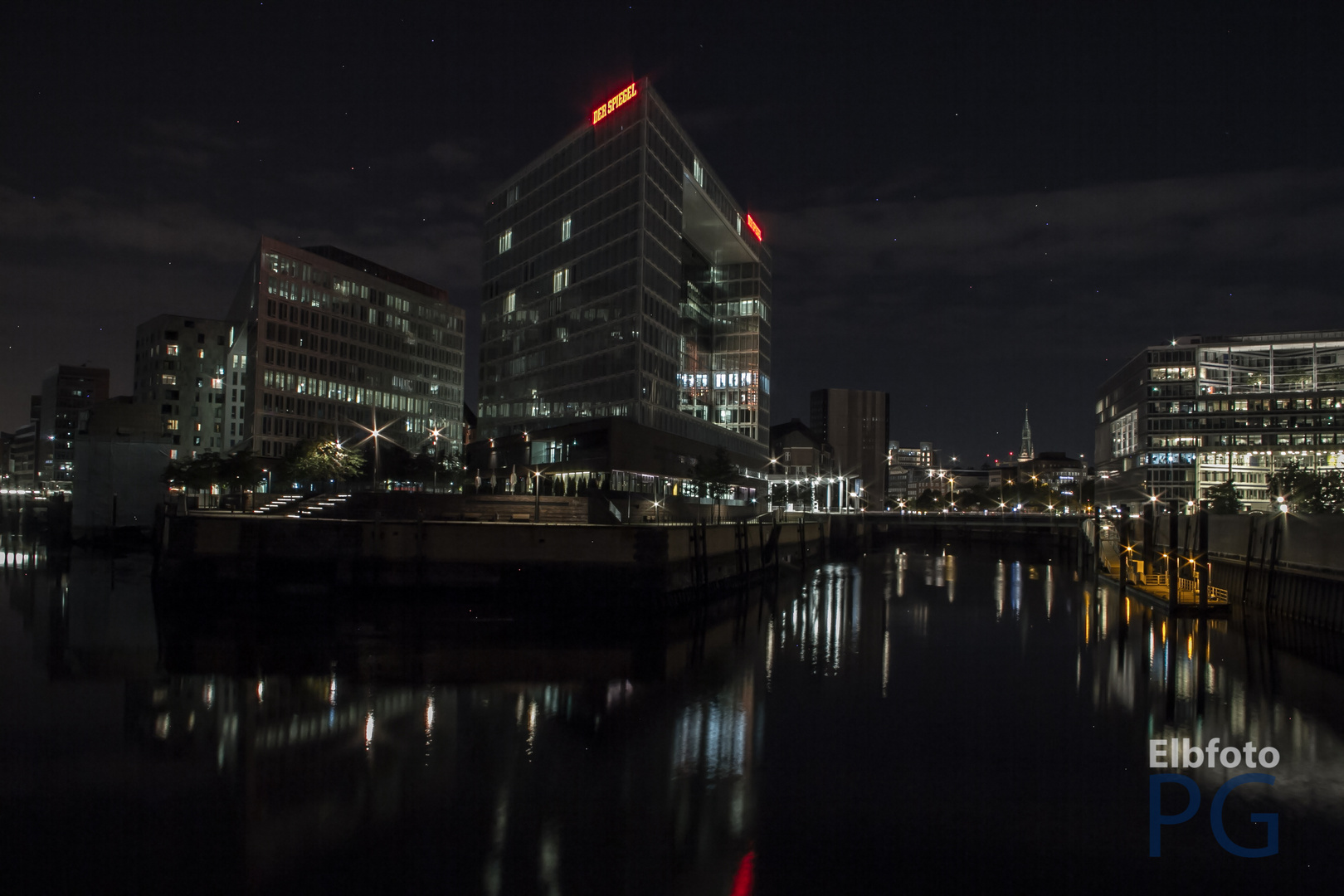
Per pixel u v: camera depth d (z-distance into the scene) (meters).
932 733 29.41
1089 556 101.12
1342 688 37.28
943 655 44.59
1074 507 197.50
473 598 55.31
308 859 19.06
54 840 19.92
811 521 128.38
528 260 125.06
